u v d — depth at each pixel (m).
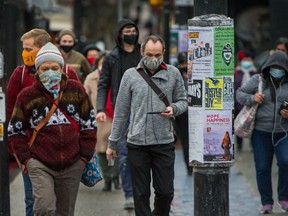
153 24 60.47
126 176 17.64
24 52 13.51
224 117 12.55
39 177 12.34
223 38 12.41
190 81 12.55
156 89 13.58
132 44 17.44
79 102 12.58
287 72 16.95
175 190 20.83
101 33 68.00
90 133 12.70
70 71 13.75
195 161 12.63
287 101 16.92
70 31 21.25
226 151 12.60
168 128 13.68
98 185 21.47
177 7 34.94
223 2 12.44
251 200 19.41
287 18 31.91
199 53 12.45
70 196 12.70
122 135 17.22
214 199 12.63
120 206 18.41
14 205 18.70
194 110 12.58
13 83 13.82
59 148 12.42
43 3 33.22
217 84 12.48
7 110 13.90
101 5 68.44
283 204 17.45
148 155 13.73
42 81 12.29
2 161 13.92
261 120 17.12
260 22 38.66
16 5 27.66
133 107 13.69
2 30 13.58
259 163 17.28
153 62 13.44
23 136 12.55
